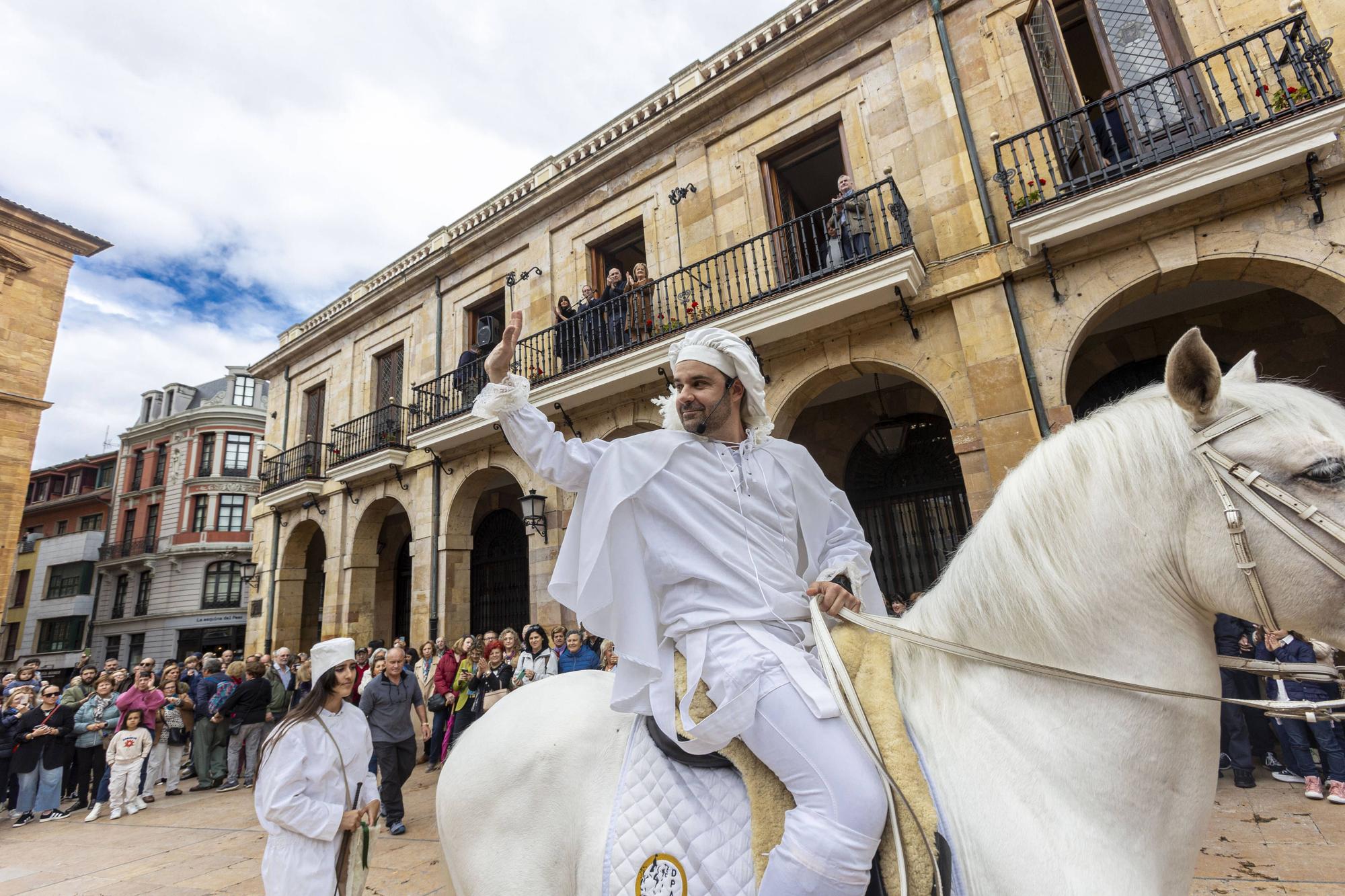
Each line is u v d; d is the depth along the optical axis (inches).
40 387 659.4
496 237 492.1
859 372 311.1
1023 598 53.4
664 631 63.6
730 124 380.8
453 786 67.7
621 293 392.8
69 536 1359.5
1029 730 50.5
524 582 498.6
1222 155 222.1
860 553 68.3
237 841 232.1
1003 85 295.1
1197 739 48.4
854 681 56.2
